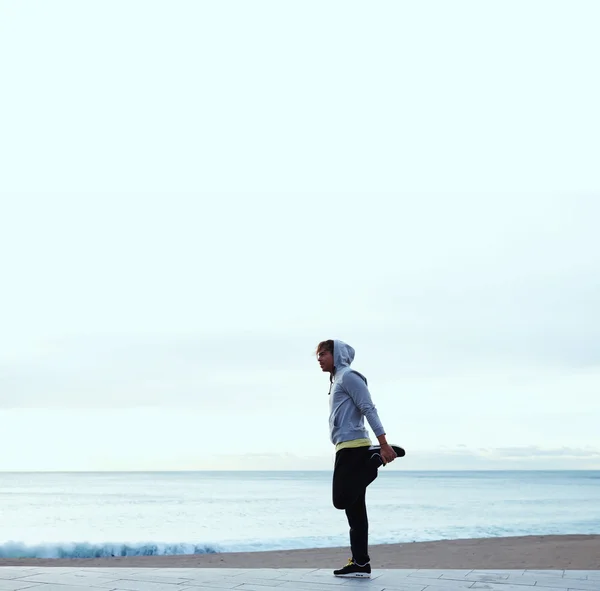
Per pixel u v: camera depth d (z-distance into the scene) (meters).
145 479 110.25
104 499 41.50
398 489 63.03
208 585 3.69
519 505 35.03
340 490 4.12
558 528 20.78
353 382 4.22
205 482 88.56
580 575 4.23
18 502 38.78
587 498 43.53
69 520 25.06
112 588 3.56
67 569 4.58
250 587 3.61
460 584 3.76
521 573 4.32
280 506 34.03
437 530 20.02
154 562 11.38
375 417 4.11
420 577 4.10
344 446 4.18
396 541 16.97
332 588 3.56
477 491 57.56
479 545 13.29
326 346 4.51
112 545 14.59
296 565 10.40
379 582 3.84
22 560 12.21
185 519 25.67
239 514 28.39
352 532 4.18
